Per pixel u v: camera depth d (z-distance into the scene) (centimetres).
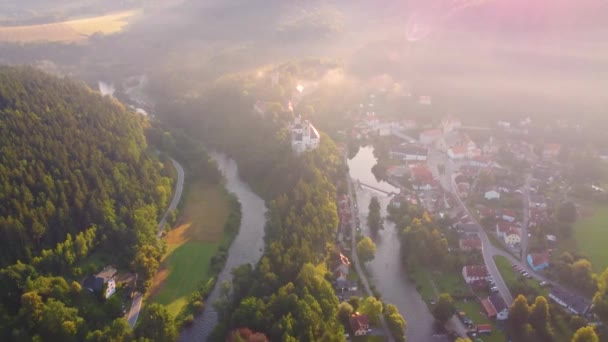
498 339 19150
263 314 18312
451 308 19750
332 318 18875
